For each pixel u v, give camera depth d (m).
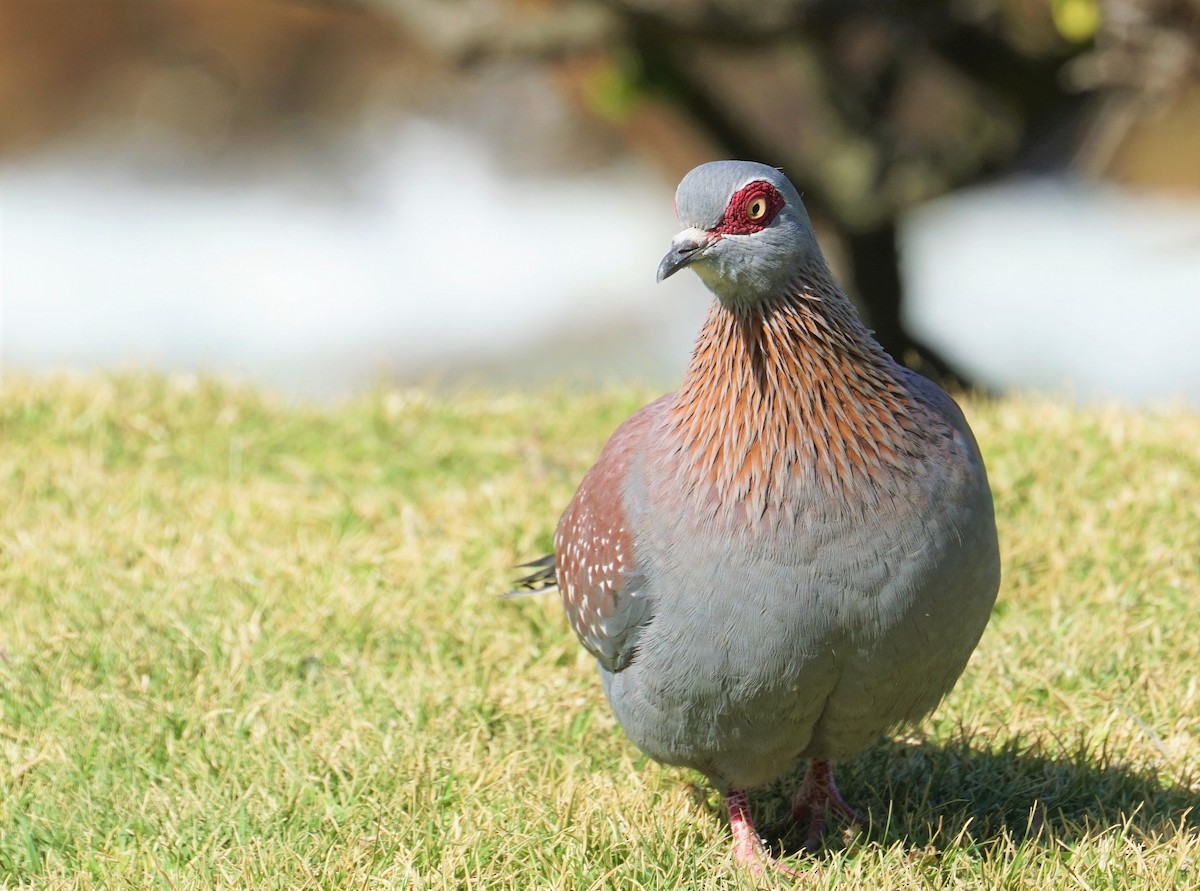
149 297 33.66
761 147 18.59
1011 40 16.91
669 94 18.05
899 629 6.73
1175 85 14.41
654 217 36.22
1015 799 7.80
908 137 19.55
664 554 6.92
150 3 36.62
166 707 8.77
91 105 37.16
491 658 9.41
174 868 7.48
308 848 7.55
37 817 7.92
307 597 9.92
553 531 10.95
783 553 6.65
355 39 36.69
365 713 8.73
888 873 7.00
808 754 7.49
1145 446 11.49
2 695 9.05
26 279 33.34
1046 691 8.77
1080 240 30.94
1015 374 26.42
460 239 36.38
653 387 14.45
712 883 7.09
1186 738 8.24
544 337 33.00
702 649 6.84
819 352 6.75
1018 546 10.25
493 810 7.80
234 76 36.94
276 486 12.16
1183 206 30.75
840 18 15.87
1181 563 9.96
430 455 12.87
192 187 37.09
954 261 30.94
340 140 37.25
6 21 36.12
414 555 10.56
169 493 11.95
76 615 9.81
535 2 18.27
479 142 37.00
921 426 6.89
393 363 31.81
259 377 15.05
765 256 6.63
